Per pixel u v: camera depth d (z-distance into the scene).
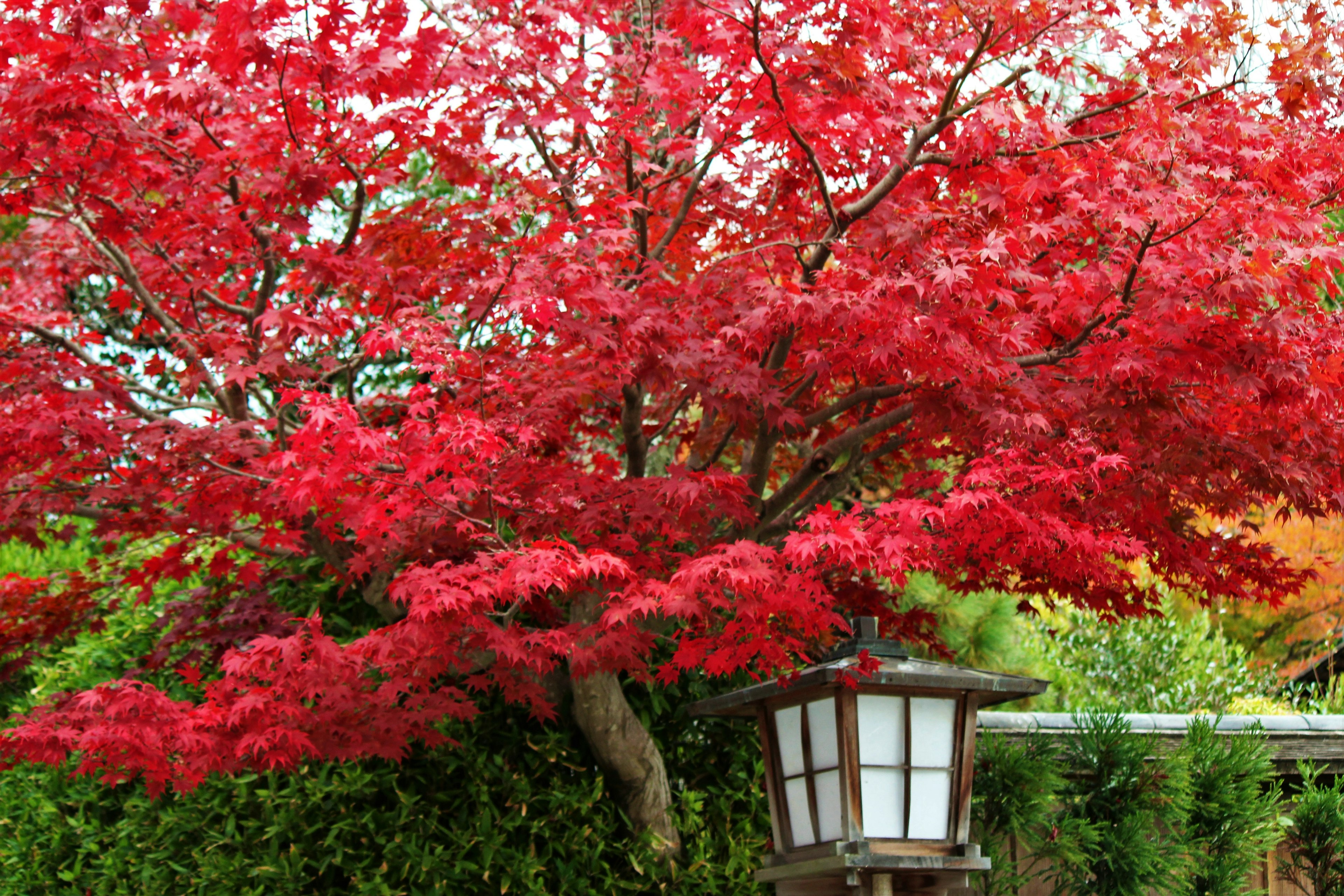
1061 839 4.84
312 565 6.04
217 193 4.68
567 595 4.15
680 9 4.42
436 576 3.47
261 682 4.32
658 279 5.09
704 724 5.73
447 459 3.47
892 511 3.44
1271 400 3.90
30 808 5.52
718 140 4.66
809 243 4.61
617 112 5.14
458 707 4.37
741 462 5.79
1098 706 6.77
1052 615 10.13
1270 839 5.13
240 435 4.66
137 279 5.05
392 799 5.15
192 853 5.05
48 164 4.63
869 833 3.48
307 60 4.14
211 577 6.13
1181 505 4.97
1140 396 4.01
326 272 4.37
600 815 5.29
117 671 5.98
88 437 4.54
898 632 5.73
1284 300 3.78
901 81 4.92
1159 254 3.99
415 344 3.77
